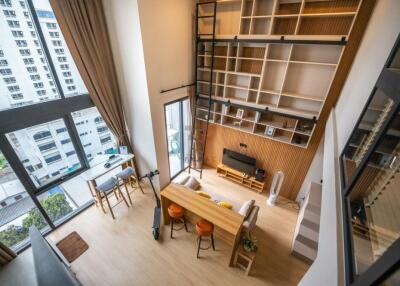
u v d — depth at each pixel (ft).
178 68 13.74
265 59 12.18
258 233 12.78
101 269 10.43
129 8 9.98
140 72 11.46
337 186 5.37
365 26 9.49
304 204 12.30
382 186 3.95
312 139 13.14
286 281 10.19
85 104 12.10
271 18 11.15
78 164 13.01
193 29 13.89
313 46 11.35
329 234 4.40
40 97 10.26
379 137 3.76
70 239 11.86
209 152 18.93
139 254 11.18
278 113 13.12
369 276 2.47
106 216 13.44
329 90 11.18
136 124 13.69
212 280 10.11
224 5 12.96
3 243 9.55
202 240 12.03
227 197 15.76
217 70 14.33
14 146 9.67
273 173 15.90
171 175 17.67
